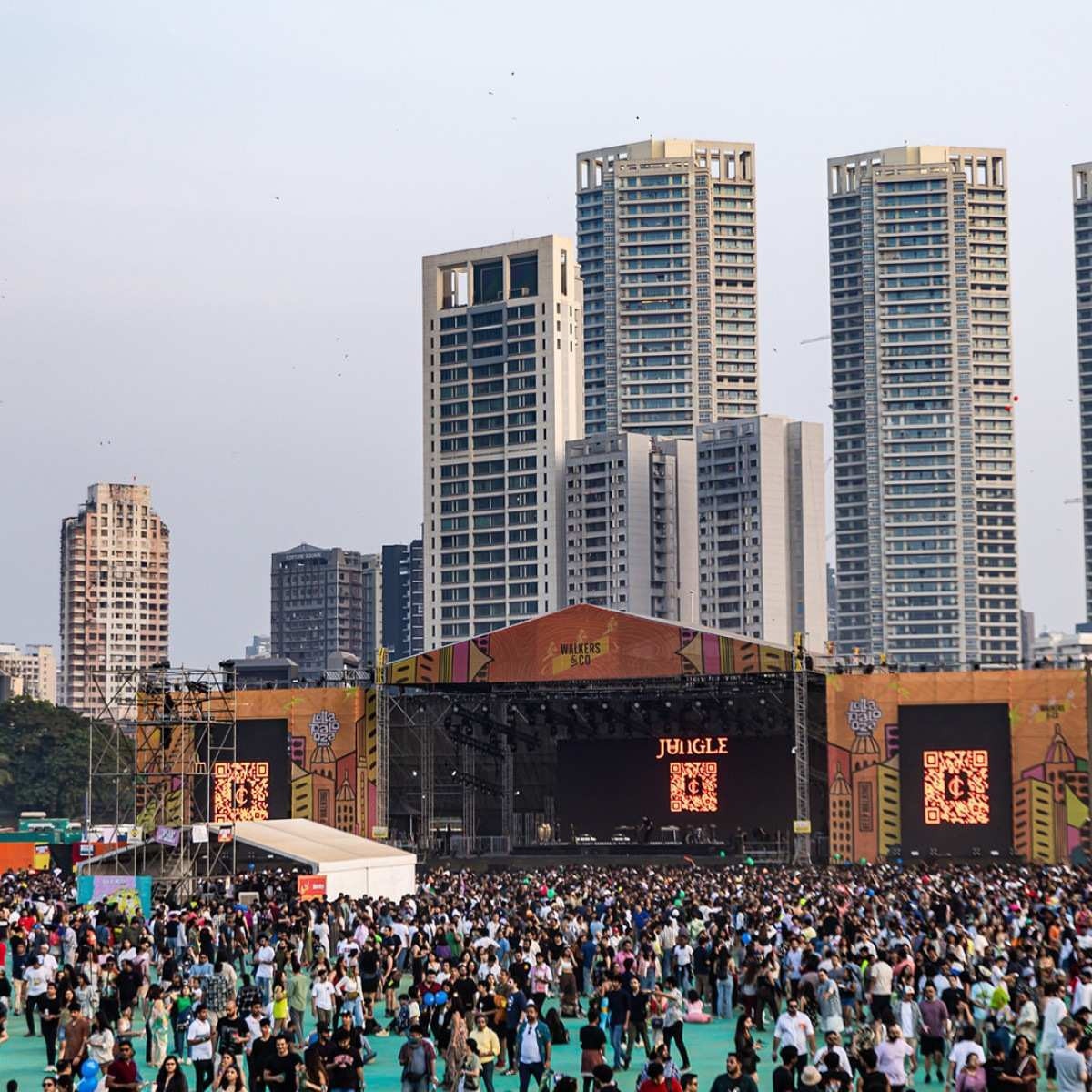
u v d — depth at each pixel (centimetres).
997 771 11200
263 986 5159
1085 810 11038
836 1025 4194
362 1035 4722
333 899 7669
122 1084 3525
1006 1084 3238
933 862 10756
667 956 5622
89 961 4966
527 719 13025
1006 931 5391
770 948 5200
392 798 13762
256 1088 3472
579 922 5884
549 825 13150
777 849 12169
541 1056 3894
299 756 12519
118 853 8625
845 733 11512
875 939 5203
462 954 4931
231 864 8762
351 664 14462
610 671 11906
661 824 12556
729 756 12444
